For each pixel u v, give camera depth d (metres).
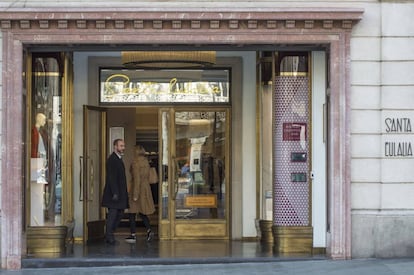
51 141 14.13
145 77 15.77
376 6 12.91
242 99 15.67
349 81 12.84
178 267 12.65
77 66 15.52
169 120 15.73
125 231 16.78
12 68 12.64
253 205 15.59
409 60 12.89
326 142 13.51
